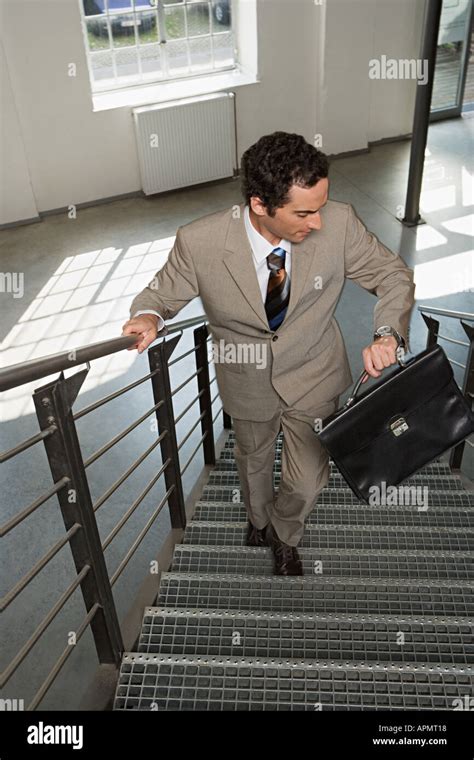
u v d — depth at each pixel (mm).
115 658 2051
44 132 7426
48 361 1635
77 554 1881
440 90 9273
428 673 1978
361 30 8016
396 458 2066
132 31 7527
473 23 8867
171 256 2109
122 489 4453
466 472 4414
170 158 7945
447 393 2076
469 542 2979
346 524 3248
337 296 2119
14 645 3463
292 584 2549
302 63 8133
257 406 2273
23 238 7500
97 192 8016
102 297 6484
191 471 4602
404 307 2014
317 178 1707
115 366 5570
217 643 2213
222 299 2061
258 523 2699
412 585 2549
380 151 8992
